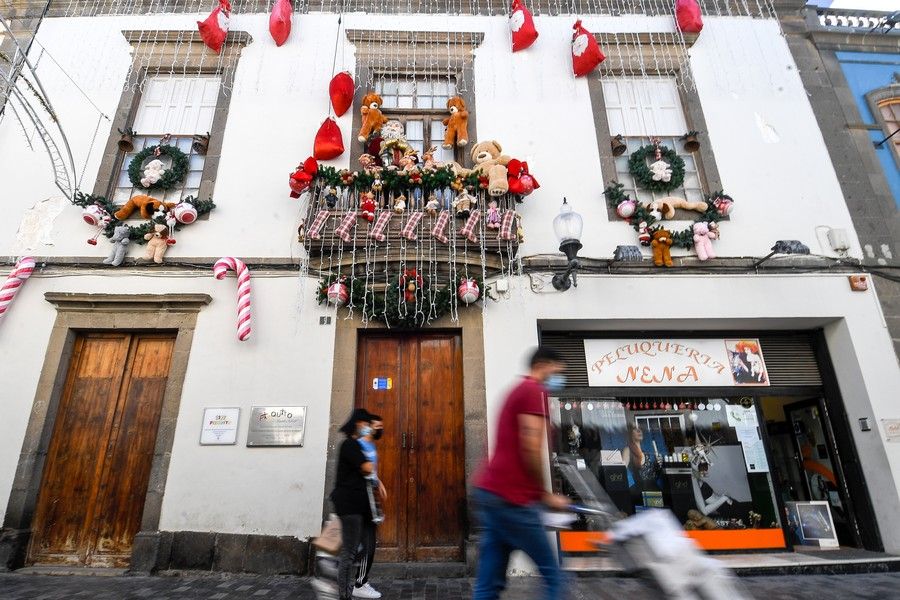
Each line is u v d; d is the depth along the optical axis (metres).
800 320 5.89
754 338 6.16
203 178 6.26
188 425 5.23
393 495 5.22
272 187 6.24
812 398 6.14
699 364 6.01
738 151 6.62
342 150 6.24
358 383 5.56
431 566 4.84
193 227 6.03
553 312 5.75
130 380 5.56
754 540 5.48
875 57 7.22
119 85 6.77
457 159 6.66
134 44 6.98
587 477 5.10
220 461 5.12
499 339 5.63
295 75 6.84
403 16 7.22
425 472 5.30
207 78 6.95
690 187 6.58
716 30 7.29
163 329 5.62
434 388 5.59
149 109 6.77
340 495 3.53
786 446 6.60
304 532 4.91
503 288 5.79
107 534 5.06
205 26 6.69
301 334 5.58
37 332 5.54
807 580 4.62
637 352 6.03
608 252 6.07
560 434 5.74
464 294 5.52
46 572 4.76
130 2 7.22
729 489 5.66
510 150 6.53
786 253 5.64
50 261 5.80
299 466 5.12
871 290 5.93
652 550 2.60
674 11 7.29
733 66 7.09
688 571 2.54
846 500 5.70
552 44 7.15
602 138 6.63
